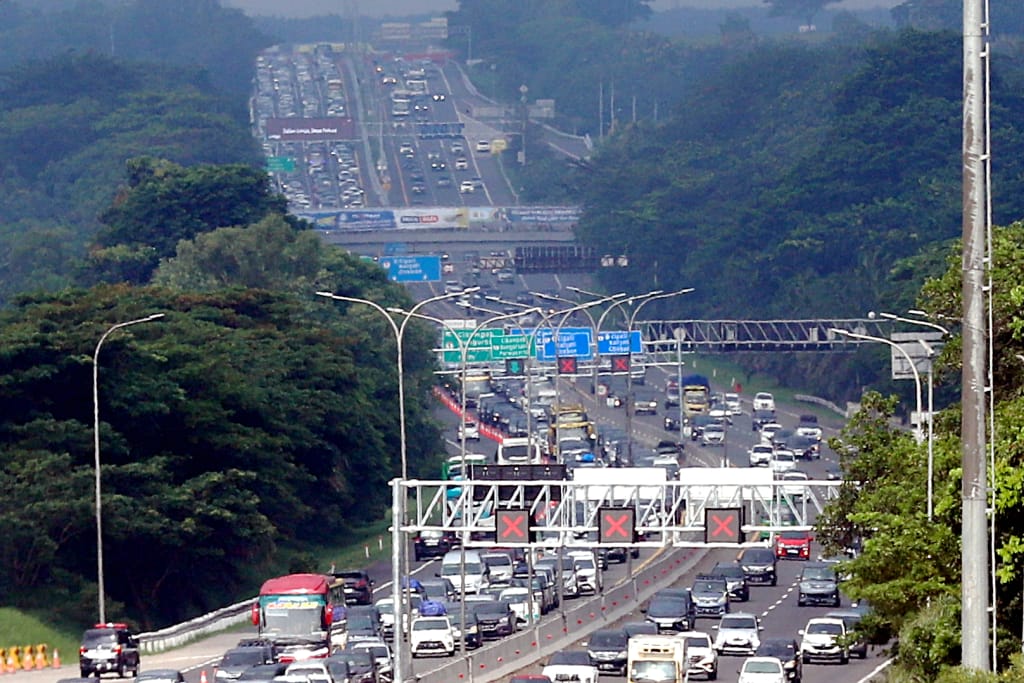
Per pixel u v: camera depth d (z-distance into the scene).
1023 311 176.75
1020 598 144.88
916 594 159.00
